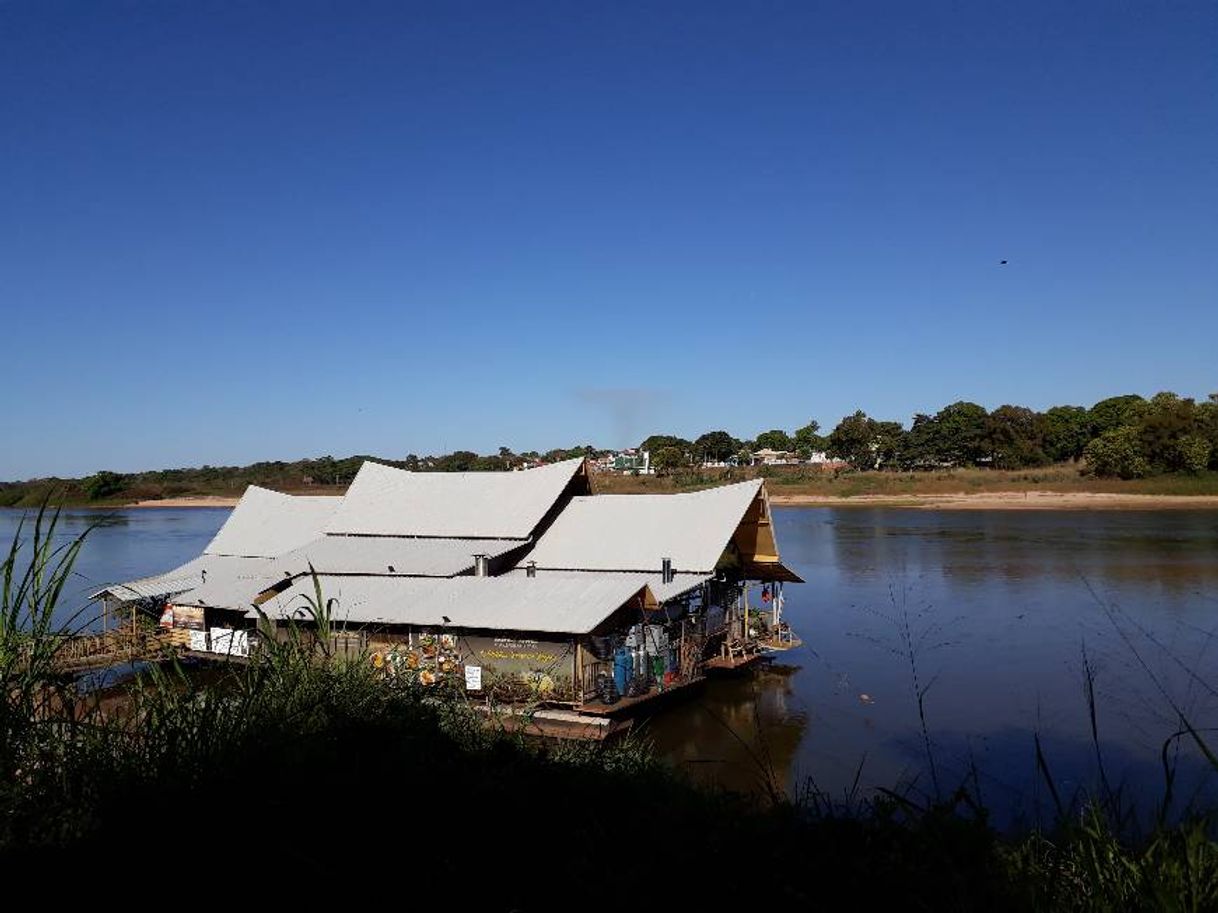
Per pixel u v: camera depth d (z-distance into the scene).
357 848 4.94
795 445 154.62
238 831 4.91
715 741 21.53
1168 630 30.58
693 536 30.20
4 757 5.05
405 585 26.52
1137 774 17.31
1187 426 86.19
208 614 29.02
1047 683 25.02
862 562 49.44
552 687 22.02
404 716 6.91
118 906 4.39
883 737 21.28
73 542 5.68
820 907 4.30
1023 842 5.22
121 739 5.57
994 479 98.56
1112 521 66.56
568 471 35.31
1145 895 4.20
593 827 5.46
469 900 4.62
